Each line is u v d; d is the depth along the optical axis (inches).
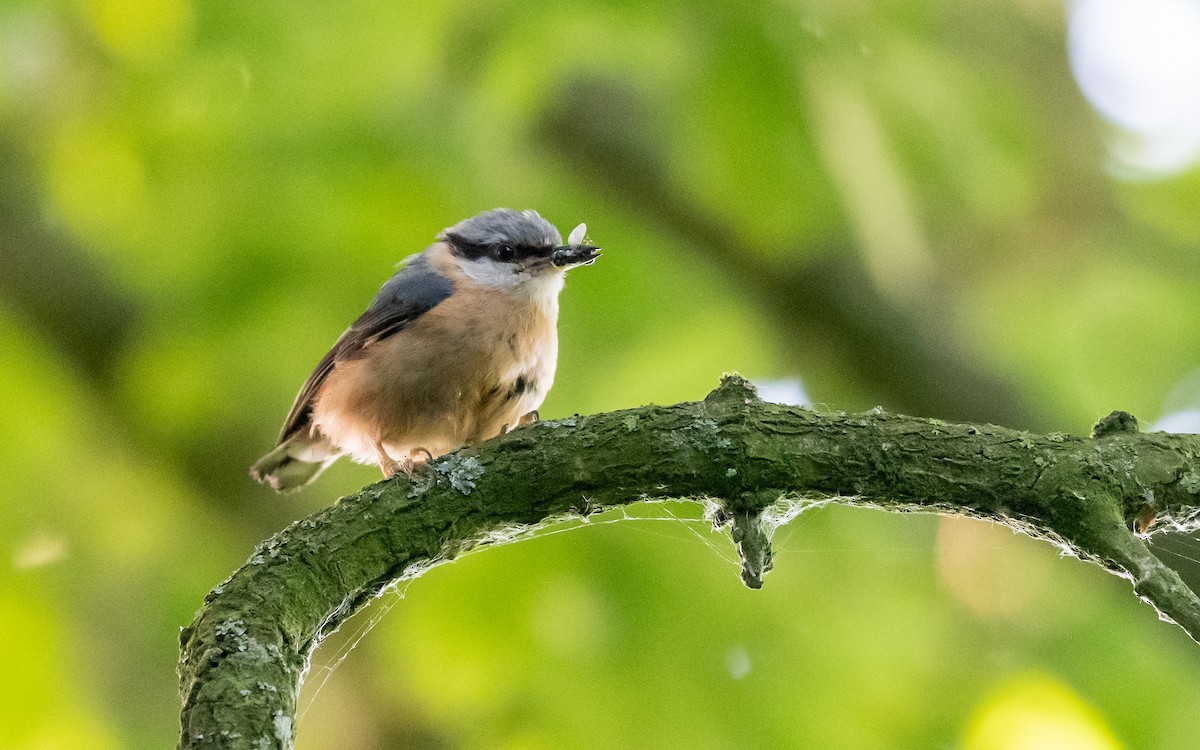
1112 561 230.5
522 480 253.8
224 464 452.4
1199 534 267.1
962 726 388.5
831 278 472.1
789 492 247.9
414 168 406.0
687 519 365.1
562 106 479.8
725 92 364.8
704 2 363.6
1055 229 462.9
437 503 254.1
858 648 402.0
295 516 461.4
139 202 413.1
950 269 480.7
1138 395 482.6
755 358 469.1
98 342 443.8
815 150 368.8
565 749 378.6
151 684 415.8
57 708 403.9
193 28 393.7
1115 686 395.9
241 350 414.6
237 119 403.9
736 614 399.9
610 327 454.6
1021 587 416.8
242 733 219.9
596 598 398.6
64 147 411.8
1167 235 480.7
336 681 423.5
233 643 231.9
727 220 435.5
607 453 251.3
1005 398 465.4
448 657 393.7
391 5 380.5
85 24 406.0
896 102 383.2
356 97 395.5
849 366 478.9
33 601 419.2
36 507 440.8
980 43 429.1
